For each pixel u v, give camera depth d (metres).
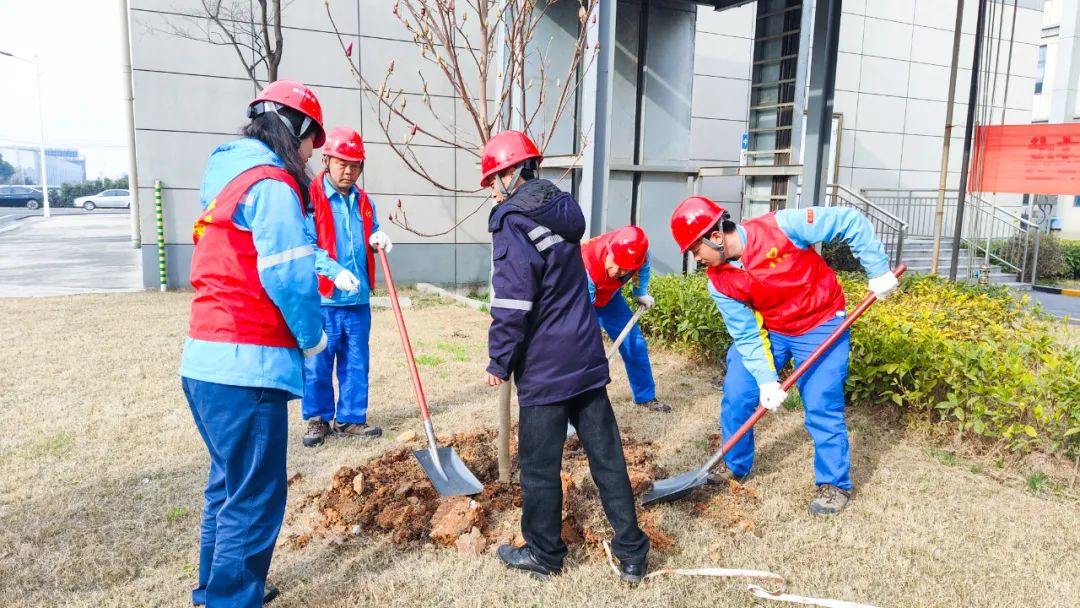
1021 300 6.66
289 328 2.37
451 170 10.59
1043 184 8.15
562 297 2.67
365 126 10.09
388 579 2.86
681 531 3.29
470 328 7.79
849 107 13.57
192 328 2.38
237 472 2.37
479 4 4.70
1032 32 15.30
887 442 4.52
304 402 4.36
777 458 4.21
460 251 10.88
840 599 2.79
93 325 7.50
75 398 5.06
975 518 3.49
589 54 7.13
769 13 9.41
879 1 13.48
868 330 5.09
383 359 6.35
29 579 2.83
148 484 3.68
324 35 9.75
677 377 5.96
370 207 4.33
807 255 3.41
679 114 9.70
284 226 2.25
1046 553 3.17
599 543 3.14
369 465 3.78
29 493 3.57
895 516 3.49
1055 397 4.16
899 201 14.29
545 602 2.74
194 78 9.34
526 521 2.86
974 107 8.35
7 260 14.57
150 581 2.83
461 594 2.78
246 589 2.40
